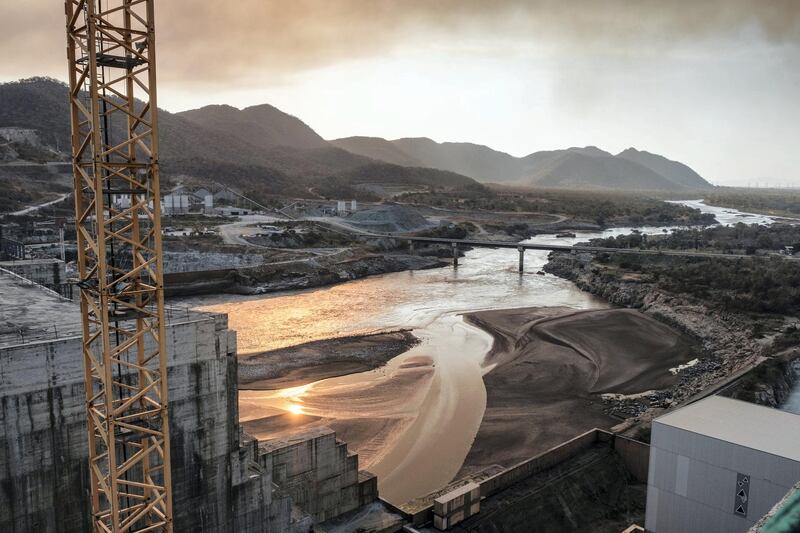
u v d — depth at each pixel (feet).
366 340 312.91
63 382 110.93
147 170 90.63
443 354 289.53
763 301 359.25
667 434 132.36
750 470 121.29
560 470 173.58
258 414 214.90
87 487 114.83
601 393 241.96
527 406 227.40
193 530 127.65
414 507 160.25
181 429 124.26
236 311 390.21
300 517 144.77
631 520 162.30
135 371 116.78
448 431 205.67
